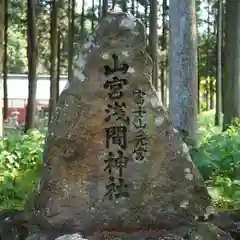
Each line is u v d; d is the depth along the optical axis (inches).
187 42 380.2
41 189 194.5
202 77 1237.7
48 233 188.7
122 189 194.5
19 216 214.8
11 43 1242.6
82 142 194.5
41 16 917.2
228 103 595.5
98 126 195.0
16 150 382.9
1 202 280.1
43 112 1290.6
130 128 196.2
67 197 192.7
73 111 195.0
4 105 767.7
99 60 195.0
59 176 193.5
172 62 386.3
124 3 911.7
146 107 197.3
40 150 375.9
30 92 631.2
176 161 197.9
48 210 192.7
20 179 315.3
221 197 289.4
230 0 599.2
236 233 205.6
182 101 379.9
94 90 195.2
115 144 195.5
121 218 192.9
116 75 195.8
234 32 596.4
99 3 884.6
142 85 197.2
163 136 197.9
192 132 379.2
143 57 196.7
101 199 193.6
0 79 486.6
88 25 1131.9
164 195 196.2
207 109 1252.5
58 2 791.1
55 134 194.4
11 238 199.0
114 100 195.8
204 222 199.0
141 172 195.8
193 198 198.5
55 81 802.8
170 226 194.9
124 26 194.7
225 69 604.7
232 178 332.2
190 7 380.2
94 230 191.5
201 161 333.4
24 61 1470.2
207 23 1076.5
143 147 196.7
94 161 194.5
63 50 1033.5
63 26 951.0
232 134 414.9
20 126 911.7
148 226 193.9
